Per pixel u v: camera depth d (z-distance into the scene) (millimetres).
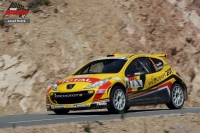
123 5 67375
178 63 64188
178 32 67938
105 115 39812
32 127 29766
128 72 43594
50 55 55781
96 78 41656
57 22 60562
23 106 50438
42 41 57000
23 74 52406
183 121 34500
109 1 67188
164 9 70188
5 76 51562
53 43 57219
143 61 45719
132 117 35281
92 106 40469
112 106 40938
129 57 45000
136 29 64250
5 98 50188
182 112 42344
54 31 58875
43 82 52938
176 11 71375
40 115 43125
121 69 43281
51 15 61312
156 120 33906
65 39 58500
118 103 41625
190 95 61812
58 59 55844
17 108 49969
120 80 42125
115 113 41469
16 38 56062
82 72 45250
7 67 52344
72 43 58406
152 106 55594
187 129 32656
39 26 58938
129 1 68188
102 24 62562
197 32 70125
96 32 61281
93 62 45750
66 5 63812
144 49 62312
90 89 40625
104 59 45625
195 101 61500
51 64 54812
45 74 53594
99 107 40406
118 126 31375
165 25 67750
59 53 56438
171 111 43656
